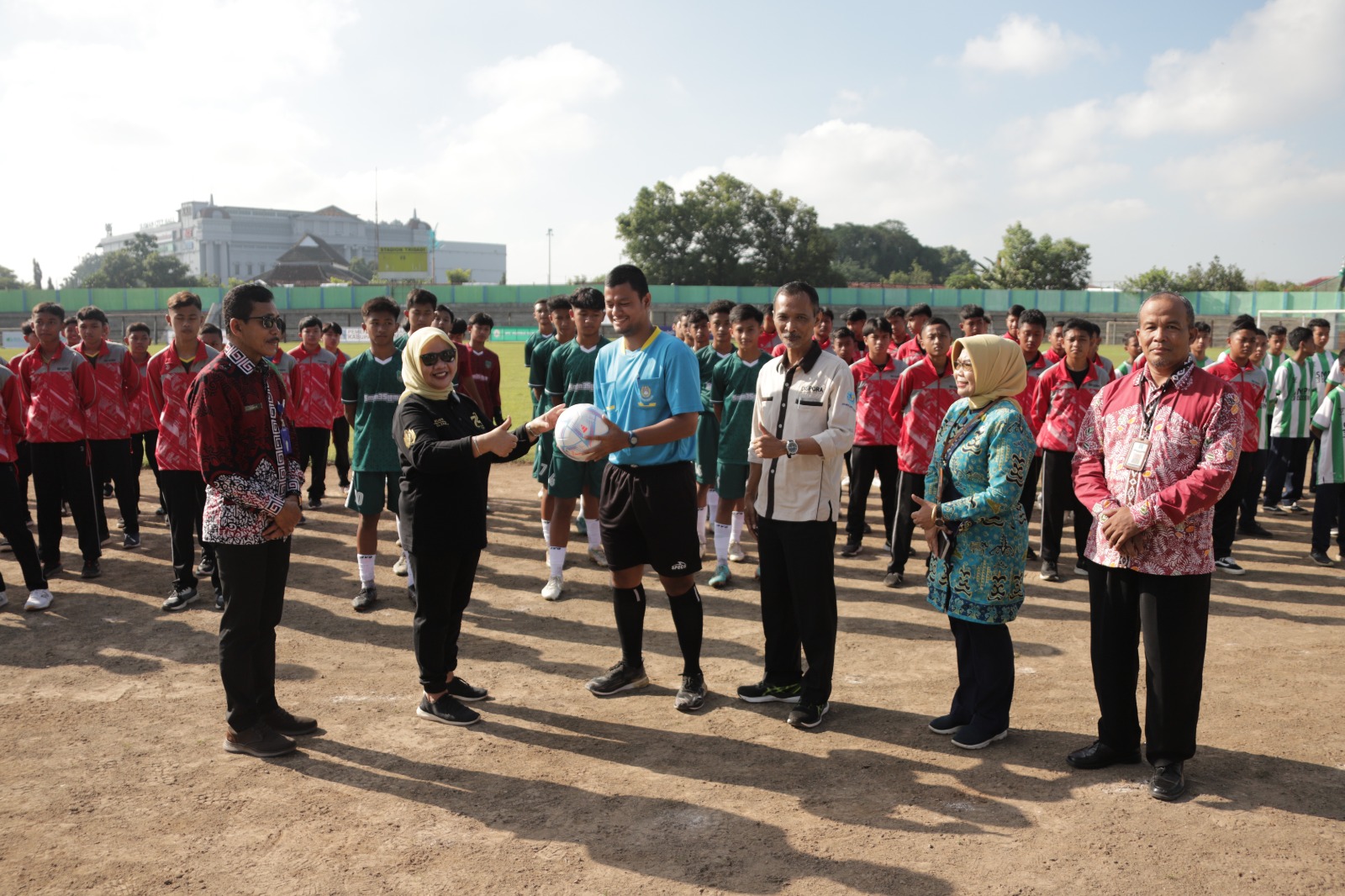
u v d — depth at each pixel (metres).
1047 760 3.93
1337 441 7.39
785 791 3.65
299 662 5.22
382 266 90.44
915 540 8.59
